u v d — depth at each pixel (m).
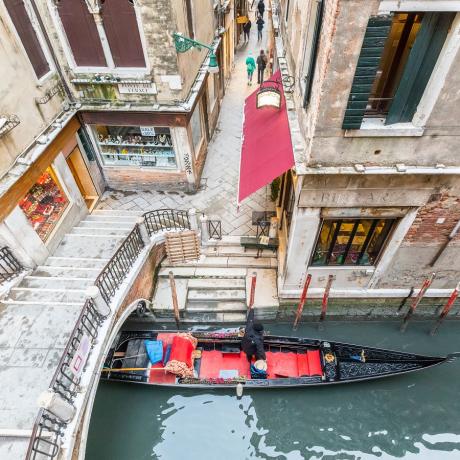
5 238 6.32
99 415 7.30
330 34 3.88
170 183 10.16
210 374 7.39
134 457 6.81
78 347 5.20
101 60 7.67
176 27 7.23
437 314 8.30
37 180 7.21
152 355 7.30
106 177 10.18
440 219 6.13
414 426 7.10
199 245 8.69
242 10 18.78
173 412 7.34
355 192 5.66
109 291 6.30
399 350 8.15
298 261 7.07
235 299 8.36
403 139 4.90
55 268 7.14
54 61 7.53
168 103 8.27
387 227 6.56
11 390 5.04
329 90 4.34
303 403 7.41
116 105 8.26
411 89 4.46
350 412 7.31
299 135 5.94
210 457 6.86
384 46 3.99
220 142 12.51
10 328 5.81
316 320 8.48
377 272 7.32
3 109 6.02
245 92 15.74
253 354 7.07
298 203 5.89
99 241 7.94
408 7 3.67
